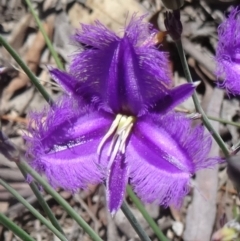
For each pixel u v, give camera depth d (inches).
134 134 3.3
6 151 2.8
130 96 3.2
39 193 3.5
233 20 3.3
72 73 3.2
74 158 3.2
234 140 5.5
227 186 5.2
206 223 5.0
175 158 3.1
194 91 3.2
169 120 3.2
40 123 3.1
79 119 3.3
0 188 5.3
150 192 3.1
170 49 5.8
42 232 5.3
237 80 3.3
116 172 3.2
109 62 3.2
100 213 5.2
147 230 5.1
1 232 5.3
